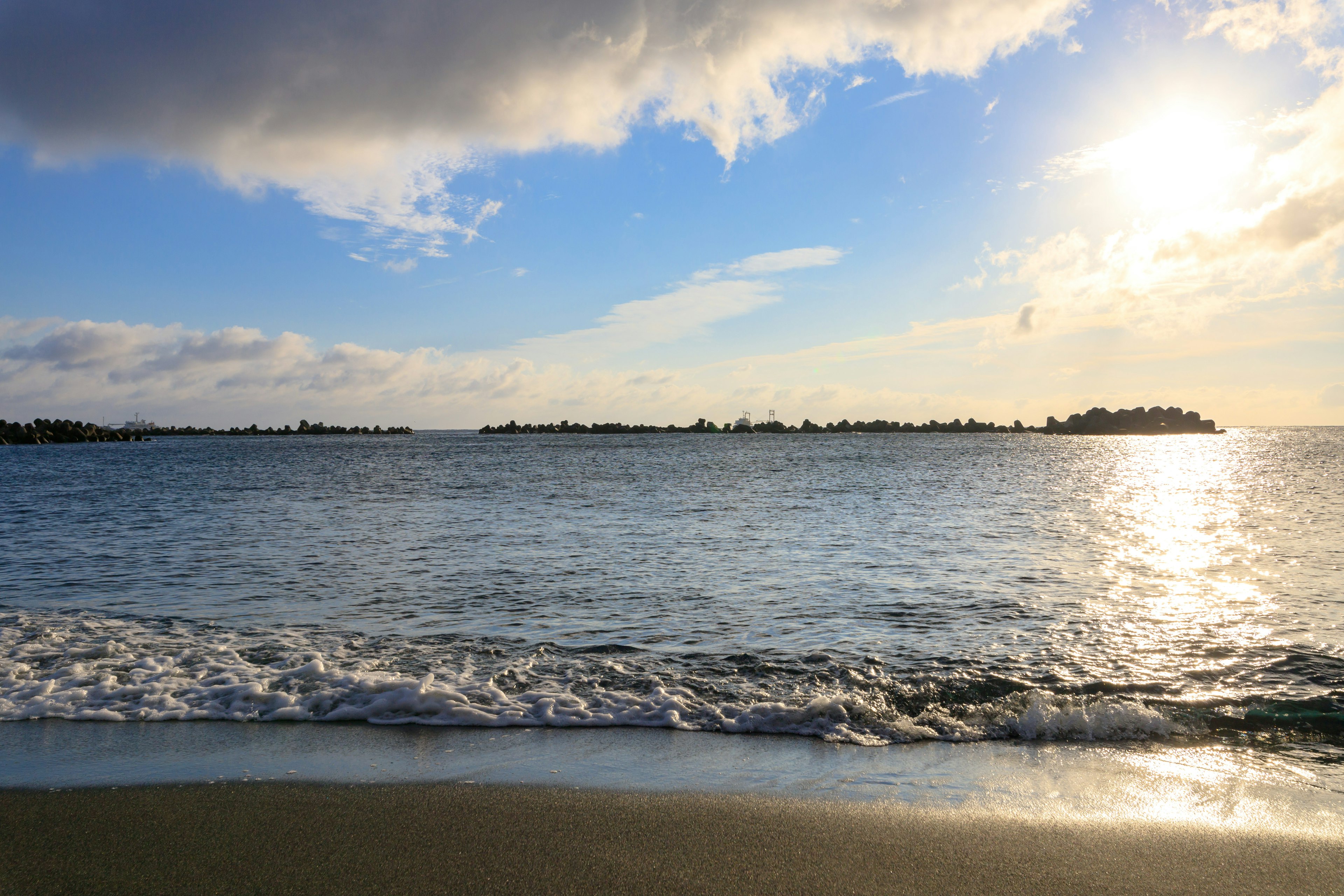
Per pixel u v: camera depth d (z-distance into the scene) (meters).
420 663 8.73
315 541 18.06
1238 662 8.78
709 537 18.97
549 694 7.65
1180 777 5.83
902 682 8.07
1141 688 7.85
